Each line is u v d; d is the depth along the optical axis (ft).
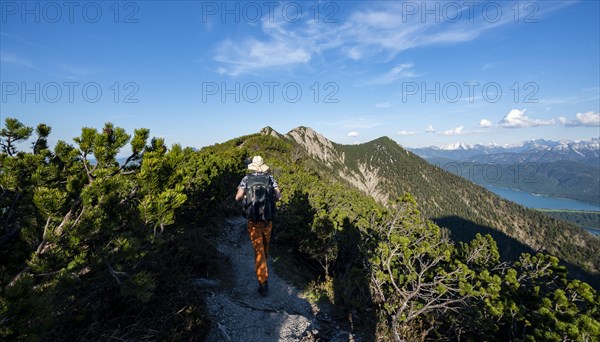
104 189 11.75
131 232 12.73
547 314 20.31
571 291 23.85
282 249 38.68
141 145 14.67
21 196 12.69
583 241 584.81
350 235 35.42
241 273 26.71
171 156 15.06
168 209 13.52
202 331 15.87
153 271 18.21
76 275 11.16
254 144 181.88
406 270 27.76
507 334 23.88
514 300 24.34
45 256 10.80
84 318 13.23
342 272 35.70
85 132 13.14
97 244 12.47
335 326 21.04
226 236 36.70
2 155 13.88
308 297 24.57
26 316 8.36
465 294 23.09
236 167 58.13
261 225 21.18
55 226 11.64
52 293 10.41
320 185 71.26
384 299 25.00
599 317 21.35
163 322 15.03
